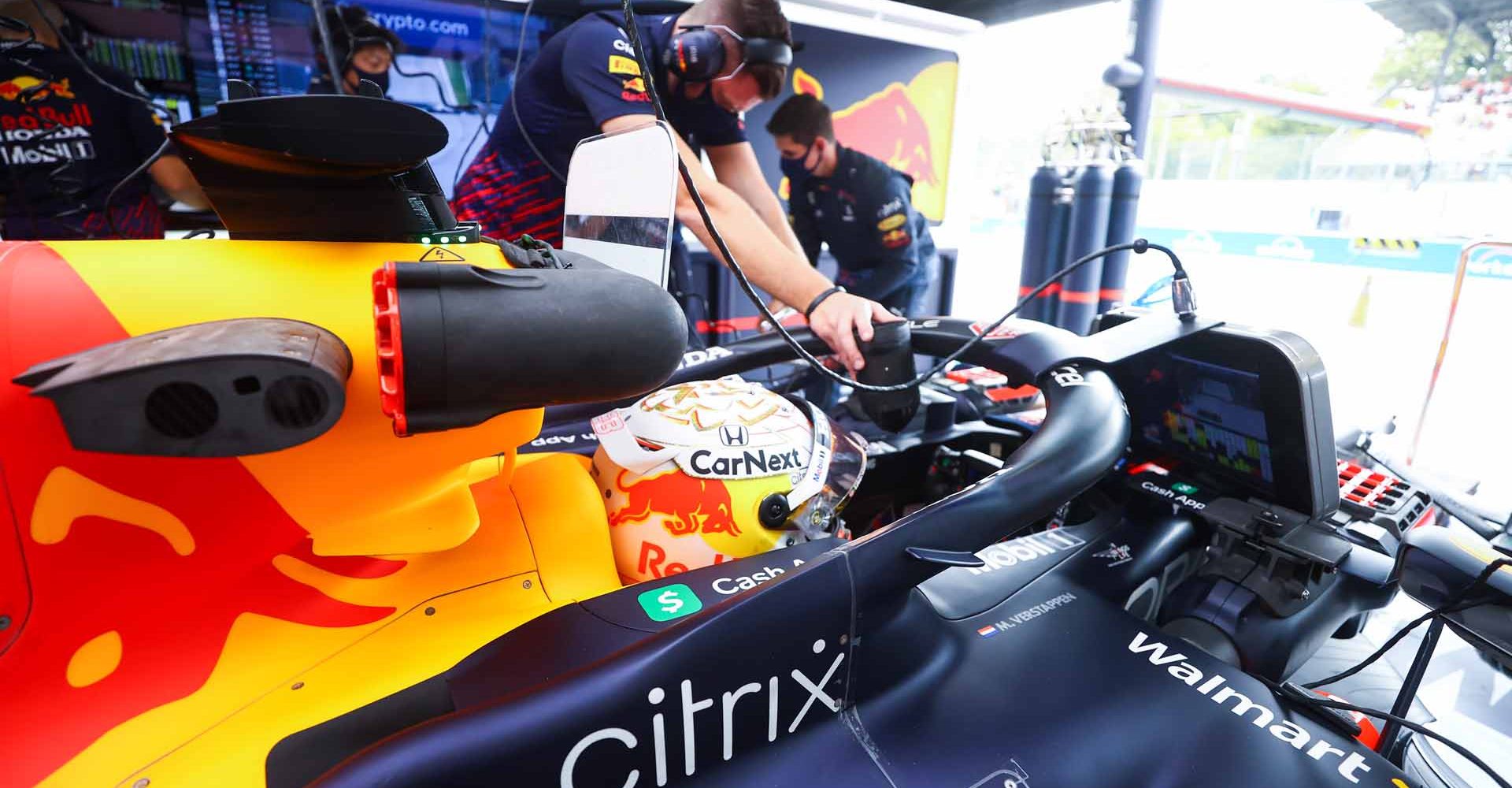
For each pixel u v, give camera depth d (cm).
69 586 51
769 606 68
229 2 225
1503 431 308
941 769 73
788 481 82
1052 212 317
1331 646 156
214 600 59
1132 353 109
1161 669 88
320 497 57
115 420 39
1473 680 148
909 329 111
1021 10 353
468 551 72
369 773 50
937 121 392
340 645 63
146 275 50
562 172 169
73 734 52
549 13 269
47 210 210
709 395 87
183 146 53
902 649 81
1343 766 75
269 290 53
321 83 244
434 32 253
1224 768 75
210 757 54
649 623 69
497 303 47
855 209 317
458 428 50
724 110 173
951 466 153
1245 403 120
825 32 335
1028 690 84
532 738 56
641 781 63
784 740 72
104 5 210
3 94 199
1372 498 134
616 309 52
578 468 85
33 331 47
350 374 50
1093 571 116
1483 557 86
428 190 65
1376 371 375
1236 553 123
